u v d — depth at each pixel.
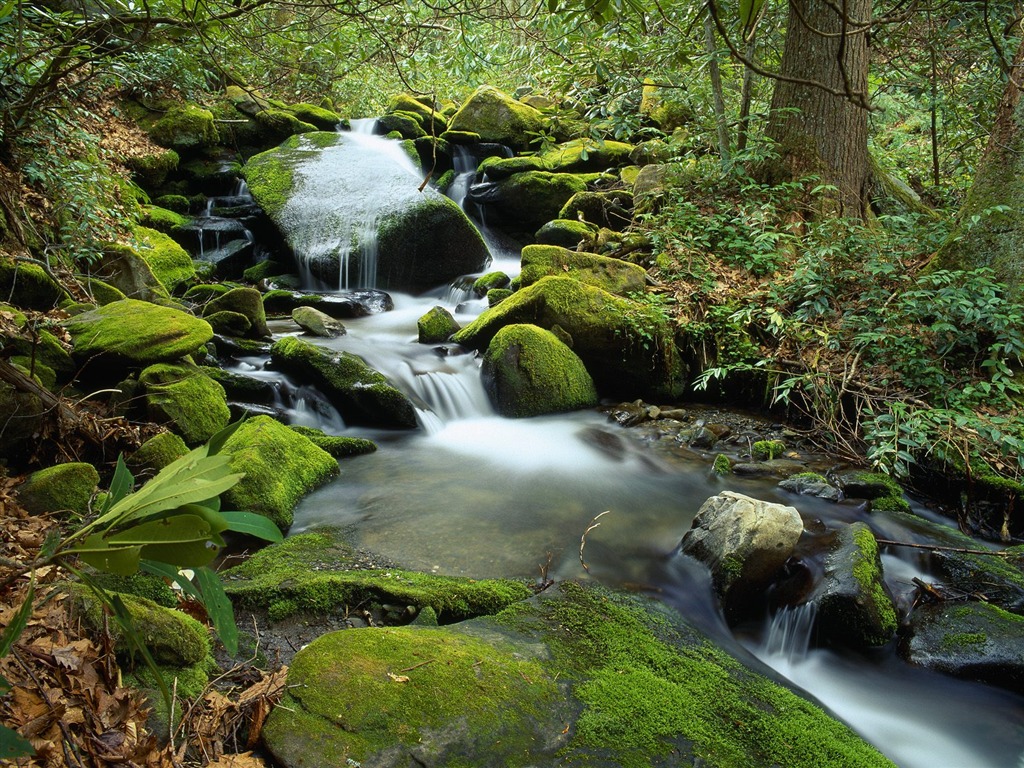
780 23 9.34
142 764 2.06
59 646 2.31
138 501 0.94
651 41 8.00
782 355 6.66
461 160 12.44
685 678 3.03
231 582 3.48
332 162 11.12
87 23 4.35
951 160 11.86
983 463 5.18
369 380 6.11
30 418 3.98
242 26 5.05
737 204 8.50
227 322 7.02
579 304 7.02
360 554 4.00
